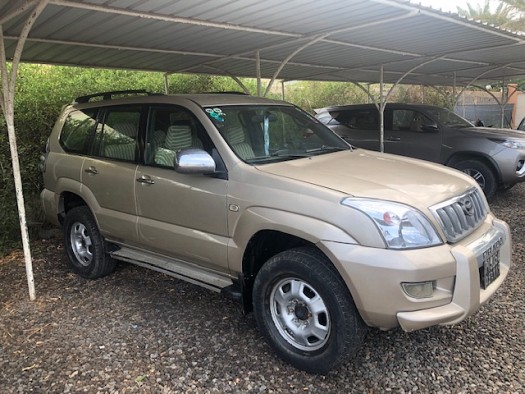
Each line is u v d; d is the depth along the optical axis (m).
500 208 7.53
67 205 5.24
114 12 4.26
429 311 2.78
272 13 4.76
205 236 3.64
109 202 4.48
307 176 3.28
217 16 4.78
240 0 4.23
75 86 8.91
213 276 3.80
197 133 3.81
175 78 11.88
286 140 4.12
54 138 5.32
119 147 4.50
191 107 3.94
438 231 2.92
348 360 3.04
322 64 9.27
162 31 5.41
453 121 9.07
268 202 3.22
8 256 5.87
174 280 4.88
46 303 4.42
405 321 2.75
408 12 4.99
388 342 3.53
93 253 4.84
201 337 3.69
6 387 3.13
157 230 4.02
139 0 4.05
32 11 3.98
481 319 3.82
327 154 4.04
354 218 2.86
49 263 5.56
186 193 3.73
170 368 3.28
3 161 6.29
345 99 17.86
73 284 4.87
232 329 3.80
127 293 4.59
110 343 3.64
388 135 9.56
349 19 5.24
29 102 7.06
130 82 10.67
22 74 8.74
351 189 3.05
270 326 3.31
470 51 8.42
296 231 3.04
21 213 4.40
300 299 3.16
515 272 4.71
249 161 3.59
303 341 3.17
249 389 3.03
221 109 3.98
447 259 2.83
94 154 4.75
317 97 17.61
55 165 5.13
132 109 4.46
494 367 3.17
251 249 3.41
